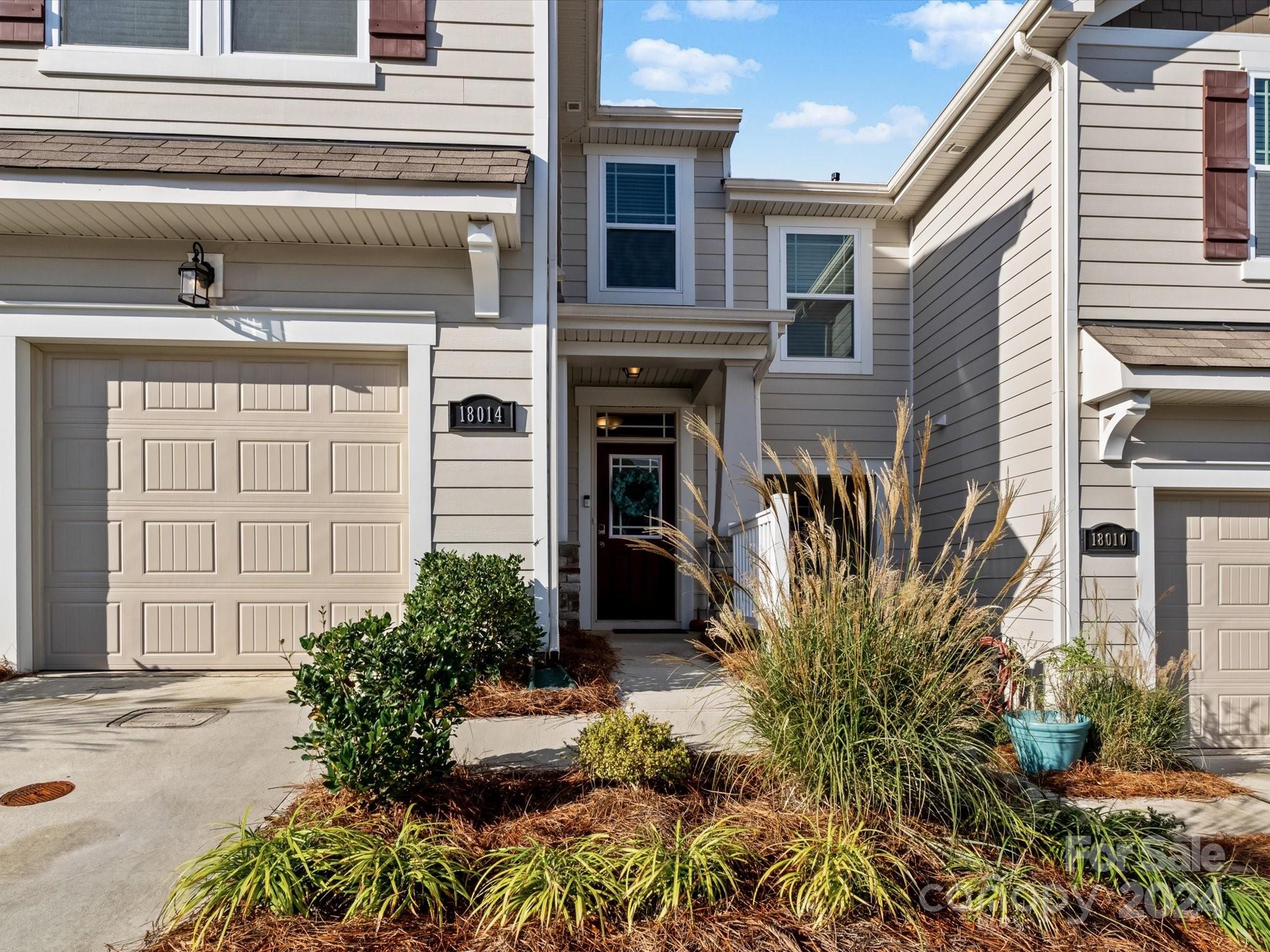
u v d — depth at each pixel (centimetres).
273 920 229
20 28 488
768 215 858
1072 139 566
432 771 301
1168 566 573
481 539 512
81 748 369
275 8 505
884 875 259
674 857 253
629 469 840
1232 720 568
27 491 499
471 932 230
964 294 730
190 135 494
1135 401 520
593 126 810
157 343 506
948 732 295
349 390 529
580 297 829
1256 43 580
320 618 521
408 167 470
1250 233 574
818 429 847
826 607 317
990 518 667
